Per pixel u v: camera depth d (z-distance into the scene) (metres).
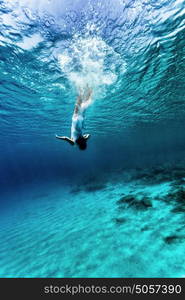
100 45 8.13
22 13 6.02
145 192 12.36
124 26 7.12
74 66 9.42
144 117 24.89
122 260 5.81
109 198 13.87
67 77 10.35
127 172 23.98
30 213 16.38
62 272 6.02
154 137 58.59
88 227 9.25
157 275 4.89
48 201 19.64
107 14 6.48
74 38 7.46
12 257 8.12
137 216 8.80
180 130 52.41
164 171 17.66
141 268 5.26
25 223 13.60
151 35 7.80
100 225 9.04
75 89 11.80
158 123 32.03
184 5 6.33
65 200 17.77
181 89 15.67
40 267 6.64
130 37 7.80
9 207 21.98
